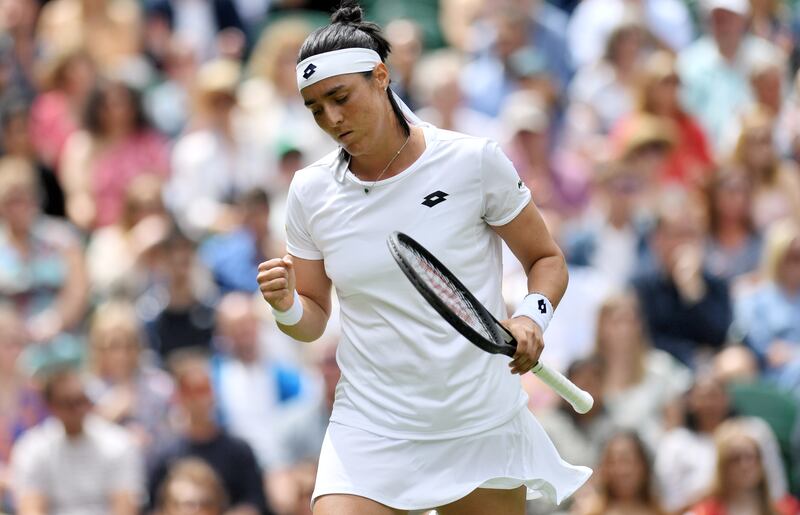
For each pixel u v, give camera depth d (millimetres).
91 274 39906
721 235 41062
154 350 37781
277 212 42438
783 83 49281
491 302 18453
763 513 33250
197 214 43312
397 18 54688
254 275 39562
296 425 36031
